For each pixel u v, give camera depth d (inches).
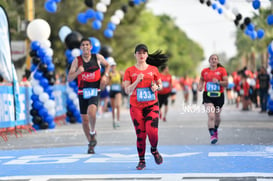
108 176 438.3
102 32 2610.7
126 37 2795.3
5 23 826.8
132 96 471.8
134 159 543.2
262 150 588.7
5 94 856.3
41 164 522.9
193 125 997.8
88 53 600.4
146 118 465.1
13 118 888.9
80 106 612.4
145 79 467.2
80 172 463.8
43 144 719.1
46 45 979.9
